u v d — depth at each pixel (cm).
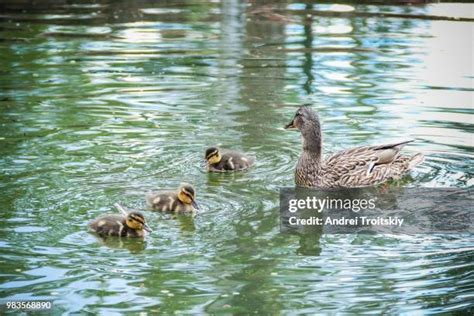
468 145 1262
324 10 2192
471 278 877
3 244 945
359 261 924
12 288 851
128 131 1317
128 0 2322
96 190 1100
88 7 2248
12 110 1405
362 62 1684
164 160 1211
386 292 847
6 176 1134
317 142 1158
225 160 1181
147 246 954
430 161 1214
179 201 1043
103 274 882
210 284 863
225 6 2258
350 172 1170
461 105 1423
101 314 801
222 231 995
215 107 1430
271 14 2150
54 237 966
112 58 1722
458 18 2084
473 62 1659
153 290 850
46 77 1587
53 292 844
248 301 828
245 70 1638
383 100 1452
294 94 1488
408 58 1708
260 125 1353
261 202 1086
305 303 823
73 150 1236
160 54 1756
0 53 1752
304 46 1820
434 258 929
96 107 1426
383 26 2003
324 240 979
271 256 933
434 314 802
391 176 1187
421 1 2288
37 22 2050
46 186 1108
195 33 1947
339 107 1422
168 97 1479
